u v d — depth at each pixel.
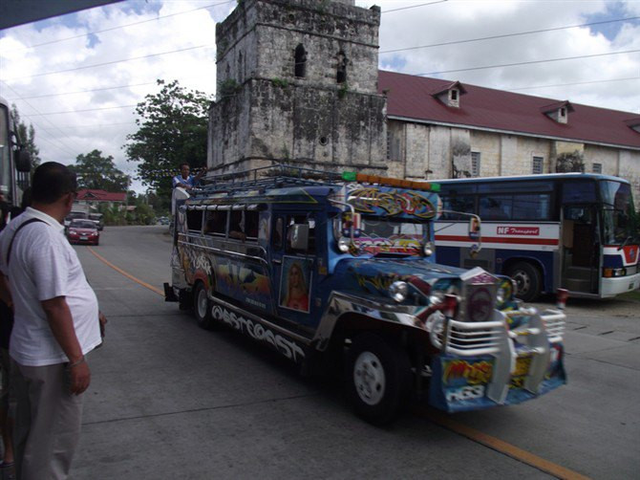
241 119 23.61
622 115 40.62
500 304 5.00
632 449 4.47
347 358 5.05
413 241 6.12
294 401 5.35
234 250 7.32
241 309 7.11
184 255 9.37
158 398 5.31
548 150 32.38
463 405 4.32
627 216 12.53
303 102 23.52
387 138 27.69
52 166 2.97
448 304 4.27
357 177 5.50
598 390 6.12
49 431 2.96
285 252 6.12
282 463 3.99
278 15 22.91
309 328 5.67
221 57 26.69
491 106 33.28
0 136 7.30
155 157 37.34
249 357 6.92
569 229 12.73
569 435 4.74
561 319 5.09
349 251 5.50
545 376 4.90
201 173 10.27
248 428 4.63
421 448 4.35
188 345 7.45
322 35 23.95
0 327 3.62
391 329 4.68
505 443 4.51
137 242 32.62
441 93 30.95
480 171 30.47
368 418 4.78
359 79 24.97
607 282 11.91
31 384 2.94
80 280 3.08
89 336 3.10
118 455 4.03
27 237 2.87
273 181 6.84
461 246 14.26
